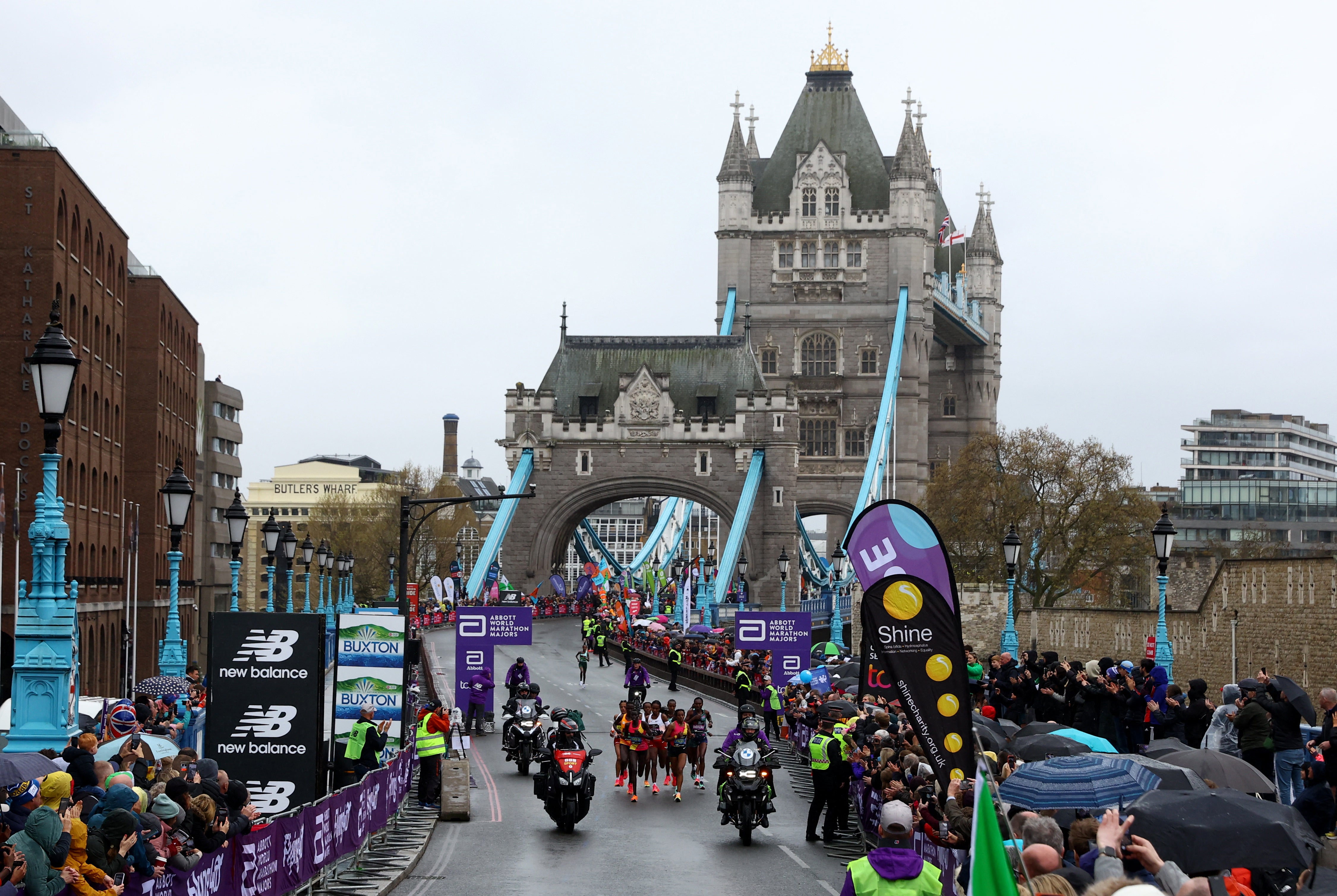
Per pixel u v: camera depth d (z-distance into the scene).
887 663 21.16
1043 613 83.12
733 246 171.62
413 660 43.72
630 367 147.38
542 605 131.50
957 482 108.88
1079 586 109.56
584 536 156.50
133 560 63.50
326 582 77.69
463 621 53.47
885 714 30.69
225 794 20.14
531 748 41.56
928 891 14.23
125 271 80.44
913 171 169.25
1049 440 107.12
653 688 72.06
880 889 14.21
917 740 24.48
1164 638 41.53
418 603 77.25
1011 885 10.76
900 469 168.75
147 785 20.20
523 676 51.75
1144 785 18.84
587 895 24.14
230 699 25.17
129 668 62.41
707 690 68.38
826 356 171.25
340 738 34.88
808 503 170.25
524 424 143.50
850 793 33.19
